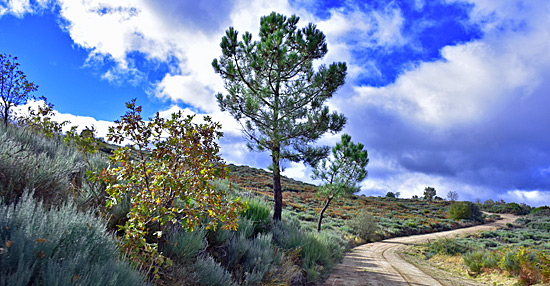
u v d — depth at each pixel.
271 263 6.52
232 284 4.98
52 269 2.25
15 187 3.59
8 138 5.61
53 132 9.26
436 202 76.75
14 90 9.03
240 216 8.05
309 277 7.26
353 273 9.07
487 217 54.38
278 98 13.93
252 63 13.48
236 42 14.02
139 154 4.25
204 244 5.38
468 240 26.11
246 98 14.10
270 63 13.84
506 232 32.28
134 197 4.04
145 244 3.75
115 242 3.37
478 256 11.23
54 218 2.76
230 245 6.08
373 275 8.97
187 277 4.11
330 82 13.90
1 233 2.44
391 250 19.27
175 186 3.85
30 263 2.26
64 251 2.60
